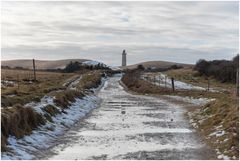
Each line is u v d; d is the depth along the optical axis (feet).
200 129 82.84
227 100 102.78
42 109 88.28
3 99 84.33
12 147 58.54
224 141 64.49
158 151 61.67
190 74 415.64
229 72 322.34
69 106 116.47
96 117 107.65
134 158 57.00
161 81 319.47
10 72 391.45
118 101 167.22
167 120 100.07
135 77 337.31
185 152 60.85
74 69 551.18
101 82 325.21
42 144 66.74
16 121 66.80
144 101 166.71
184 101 158.40
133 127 87.76
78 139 72.95
